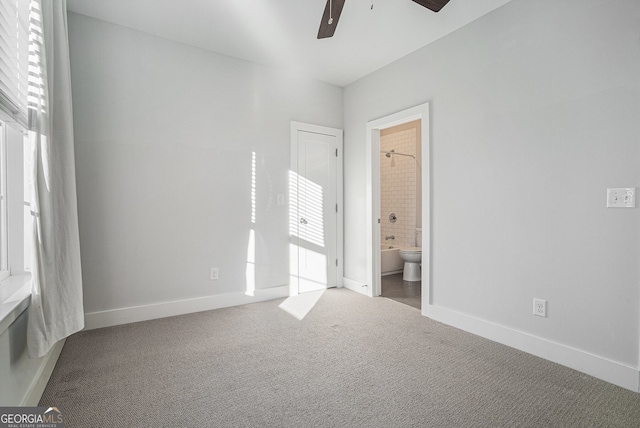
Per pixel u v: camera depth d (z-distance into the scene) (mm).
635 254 1828
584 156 2018
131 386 1839
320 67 3535
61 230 1776
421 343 2447
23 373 1509
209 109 3160
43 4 1666
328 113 3967
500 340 2457
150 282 2906
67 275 1795
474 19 2611
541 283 2232
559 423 1545
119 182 2756
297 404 1685
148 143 2873
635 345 1829
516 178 2361
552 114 2158
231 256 3305
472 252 2660
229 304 3295
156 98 2902
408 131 5172
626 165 1853
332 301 3506
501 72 2441
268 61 3385
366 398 1739
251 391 1800
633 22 1820
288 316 3029
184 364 2102
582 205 2031
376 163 3719
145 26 2756
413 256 4457
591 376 1971
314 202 3869
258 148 3447
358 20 2621
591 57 1979
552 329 2178
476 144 2619
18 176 1968
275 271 3596
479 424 1534
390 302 3488
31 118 1571
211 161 3172
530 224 2287
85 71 2613
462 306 2744
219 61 3213
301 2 2420
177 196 3010
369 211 3711
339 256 4109
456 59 2770
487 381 1915
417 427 1513
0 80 1475
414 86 3150
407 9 2465
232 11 2535
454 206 2799
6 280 1848
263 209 3490
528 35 2277
